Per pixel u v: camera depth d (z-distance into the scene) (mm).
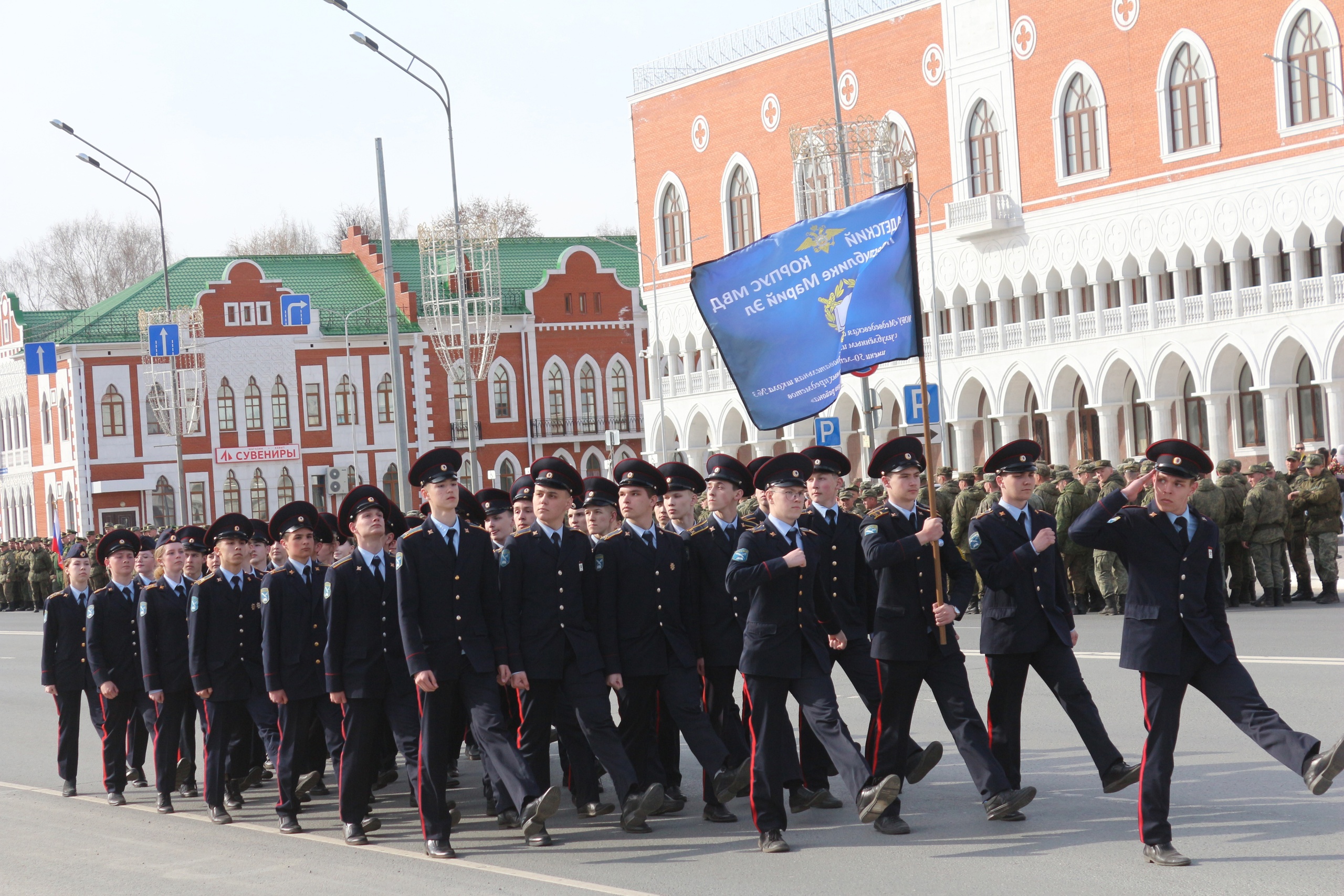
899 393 60469
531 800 10070
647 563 10766
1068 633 10039
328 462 74438
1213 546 8672
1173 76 51438
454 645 10211
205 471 72250
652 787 10180
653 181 71750
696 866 9297
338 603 10641
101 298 106000
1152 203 52031
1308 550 29734
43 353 60688
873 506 24422
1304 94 47625
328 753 13102
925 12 59281
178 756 13297
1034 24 55500
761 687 9664
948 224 58281
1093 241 53969
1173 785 10586
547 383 78125
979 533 10070
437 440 76438
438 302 62312
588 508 10930
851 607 10852
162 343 51438
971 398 58719
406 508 75750
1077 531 8789
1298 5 47406
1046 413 55219
